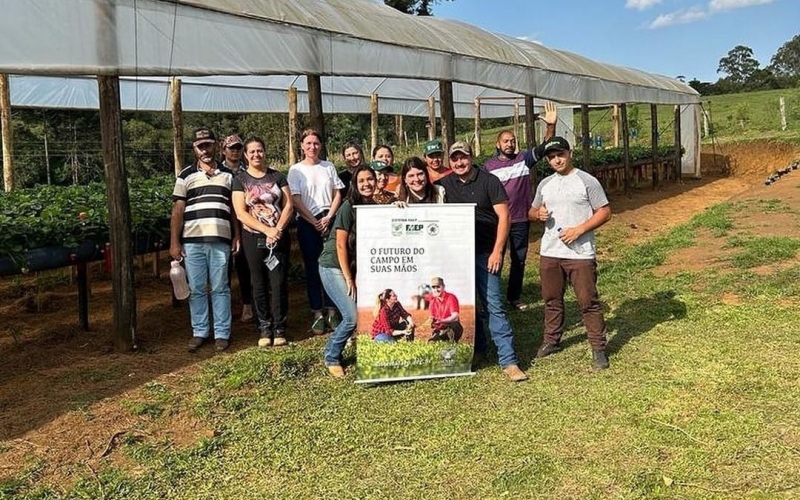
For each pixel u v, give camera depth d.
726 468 3.63
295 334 6.44
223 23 6.38
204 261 5.84
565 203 5.24
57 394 4.84
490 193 5.15
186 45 6.02
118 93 5.57
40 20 5.02
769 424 4.08
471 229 5.09
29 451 4.05
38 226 5.74
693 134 22.97
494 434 4.21
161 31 5.80
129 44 5.55
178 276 5.85
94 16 5.31
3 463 3.92
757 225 10.43
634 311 6.67
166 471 3.91
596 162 18.16
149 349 5.89
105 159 5.59
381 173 5.32
